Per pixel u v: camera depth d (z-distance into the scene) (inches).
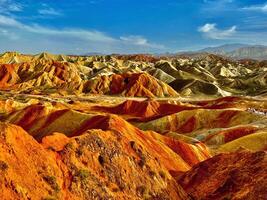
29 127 2935.5
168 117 3580.2
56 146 1054.4
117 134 1208.8
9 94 6269.7
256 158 1321.4
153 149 1680.6
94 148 1091.3
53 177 904.9
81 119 2650.1
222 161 1375.5
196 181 1331.2
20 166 869.2
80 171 987.3
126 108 4436.5
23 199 806.5
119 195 1016.2
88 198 947.3
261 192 1154.0
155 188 1109.1
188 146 1988.2
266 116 3270.2
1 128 910.4
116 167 1085.1
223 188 1240.8
